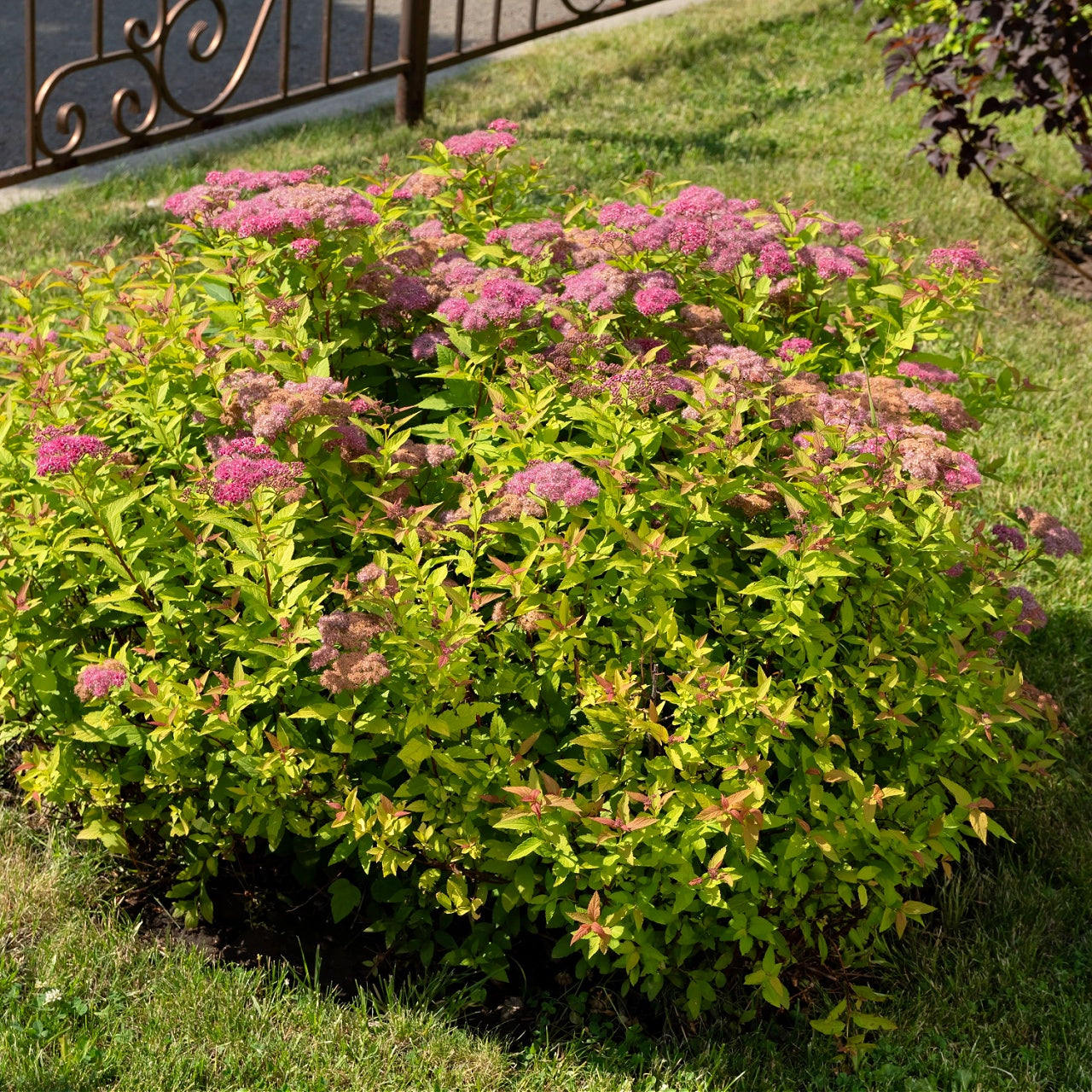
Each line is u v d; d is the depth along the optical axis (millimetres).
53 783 2982
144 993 2943
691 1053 2959
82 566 3008
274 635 2814
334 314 3500
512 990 3062
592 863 2719
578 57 9258
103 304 3611
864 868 2863
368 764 3047
